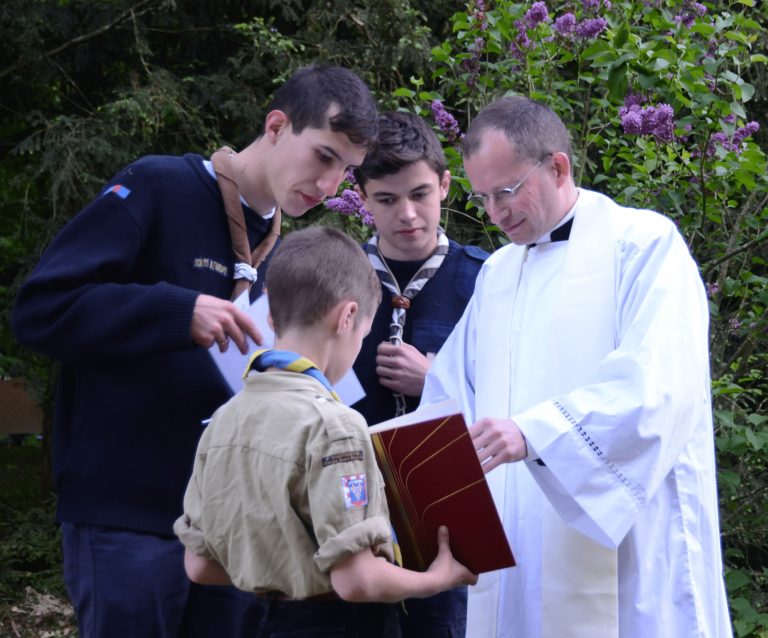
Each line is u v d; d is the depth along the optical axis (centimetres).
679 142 616
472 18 606
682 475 366
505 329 394
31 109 1066
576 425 341
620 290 372
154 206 366
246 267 377
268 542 270
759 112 916
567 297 378
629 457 341
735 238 598
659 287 358
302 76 368
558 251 391
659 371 346
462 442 287
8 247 1106
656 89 552
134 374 360
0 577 879
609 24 587
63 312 345
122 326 339
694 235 594
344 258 292
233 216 375
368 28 949
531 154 371
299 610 274
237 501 277
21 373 1052
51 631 832
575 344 372
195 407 363
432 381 407
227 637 369
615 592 359
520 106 378
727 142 551
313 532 269
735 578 584
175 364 361
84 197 969
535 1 591
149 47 1015
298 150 361
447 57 627
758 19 756
